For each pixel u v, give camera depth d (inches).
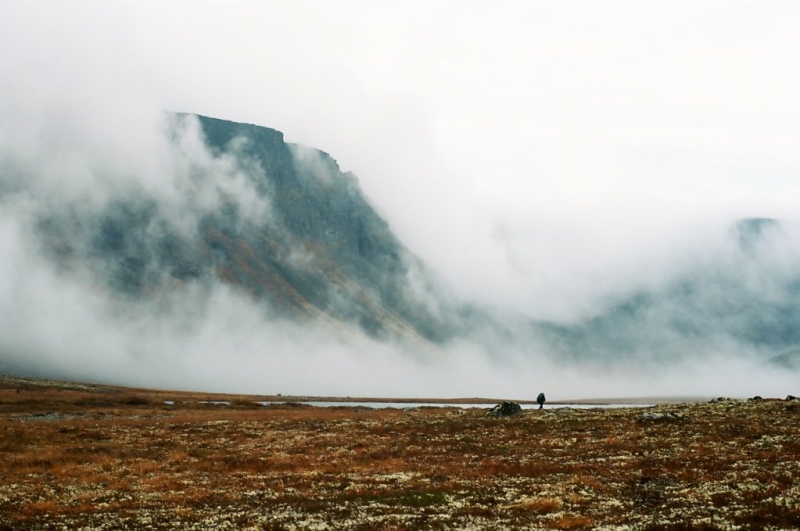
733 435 2305.6
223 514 1477.6
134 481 1939.0
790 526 1165.1
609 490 1615.4
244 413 4672.7
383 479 1898.4
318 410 5251.0
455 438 2783.0
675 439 2341.3
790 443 2034.9
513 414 3631.9
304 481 1888.5
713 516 1270.9
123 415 4424.2
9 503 1603.1
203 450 2623.0
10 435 2800.2
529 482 1766.7
